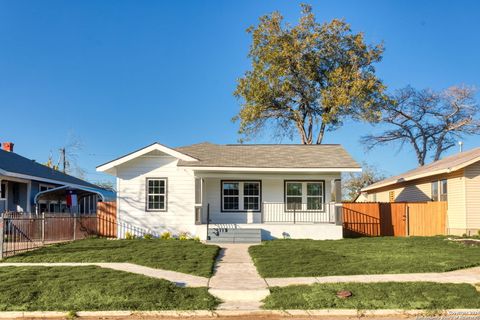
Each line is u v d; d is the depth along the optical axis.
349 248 17.30
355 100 35.06
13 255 15.55
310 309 9.49
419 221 24.41
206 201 23.56
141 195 23.06
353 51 36.31
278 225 21.86
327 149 25.70
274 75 36.25
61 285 10.84
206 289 10.85
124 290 10.45
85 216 22.48
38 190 28.12
